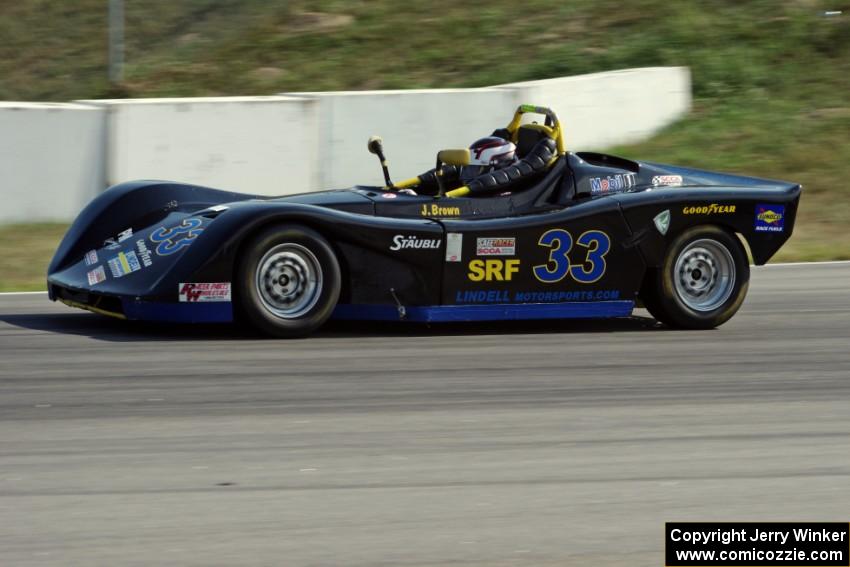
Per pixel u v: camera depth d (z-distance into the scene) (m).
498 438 16.86
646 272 25.55
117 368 20.53
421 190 26.92
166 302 22.03
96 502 13.84
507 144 26.62
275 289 22.66
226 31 65.19
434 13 67.19
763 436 17.27
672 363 22.23
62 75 59.94
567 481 14.99
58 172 37.84
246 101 40.75
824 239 40.53
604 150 49.00
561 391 19.78
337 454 15.91
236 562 12.20
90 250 24.92
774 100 56.75
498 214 25.33
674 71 53.88
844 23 64.31
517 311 24.48
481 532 13.20
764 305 29.11
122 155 38.72
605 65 59.78
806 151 50.41
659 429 17.55
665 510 14.01
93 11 66.06
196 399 18.58
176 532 12.97
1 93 58.28
